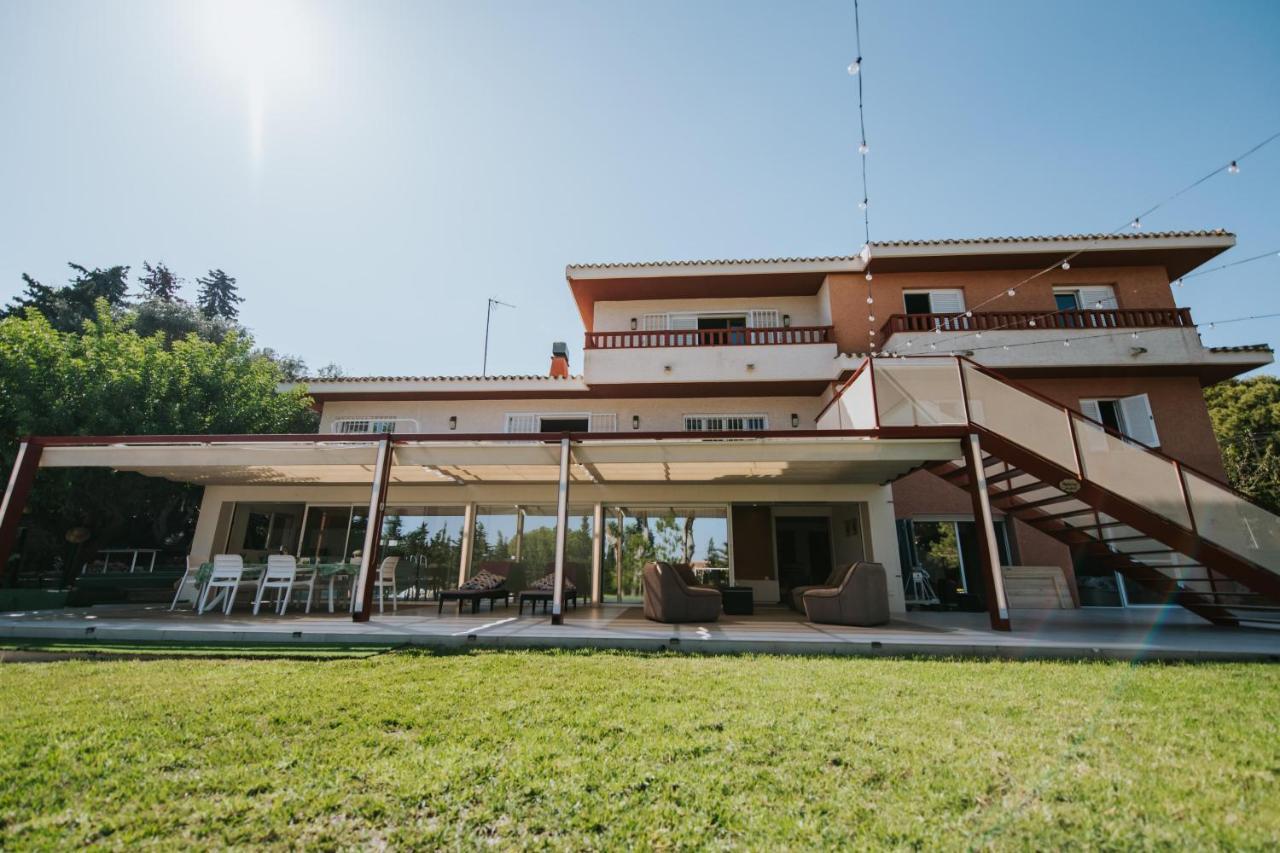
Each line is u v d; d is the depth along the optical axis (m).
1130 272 13.97
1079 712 3.83
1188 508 7.82
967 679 4.88
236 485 12.42
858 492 12.02
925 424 8.99
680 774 2.77
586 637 6.56
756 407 14.26
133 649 6.16
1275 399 25.44
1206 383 13.64
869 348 13.76
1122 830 2.21
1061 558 12.48
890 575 11.58
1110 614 10.65
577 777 2.73
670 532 12.25
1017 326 13.04
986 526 8.09
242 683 4.54
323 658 5.71
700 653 6.32
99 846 2.09
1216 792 2.55
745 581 12.54
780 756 3.01
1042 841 2.14
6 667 5.19
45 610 9.62
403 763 2.89
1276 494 23.12
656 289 15.04
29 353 11.23
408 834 2.20
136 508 13.83
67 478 11.04
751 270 14.16
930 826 2.26
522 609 9.92
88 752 3.01
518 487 12.42
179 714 3.68
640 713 3.79
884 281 14.24
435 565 12.20
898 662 5.70
